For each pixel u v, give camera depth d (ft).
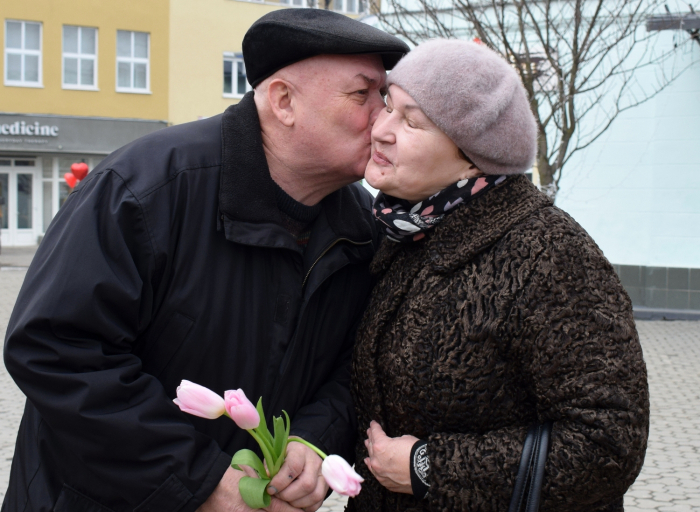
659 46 33.14
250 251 5.42
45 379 4.71
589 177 35.27
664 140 34.04
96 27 69.62
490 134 4.69
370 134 5.41
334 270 5.71
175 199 5.17
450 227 4.88
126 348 5.06
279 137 5.48
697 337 29.99
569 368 4.45
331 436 5.57
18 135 68.69
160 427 4.84
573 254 4.57
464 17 28.37
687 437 16.70
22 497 5.24
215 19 72.69
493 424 4.83
